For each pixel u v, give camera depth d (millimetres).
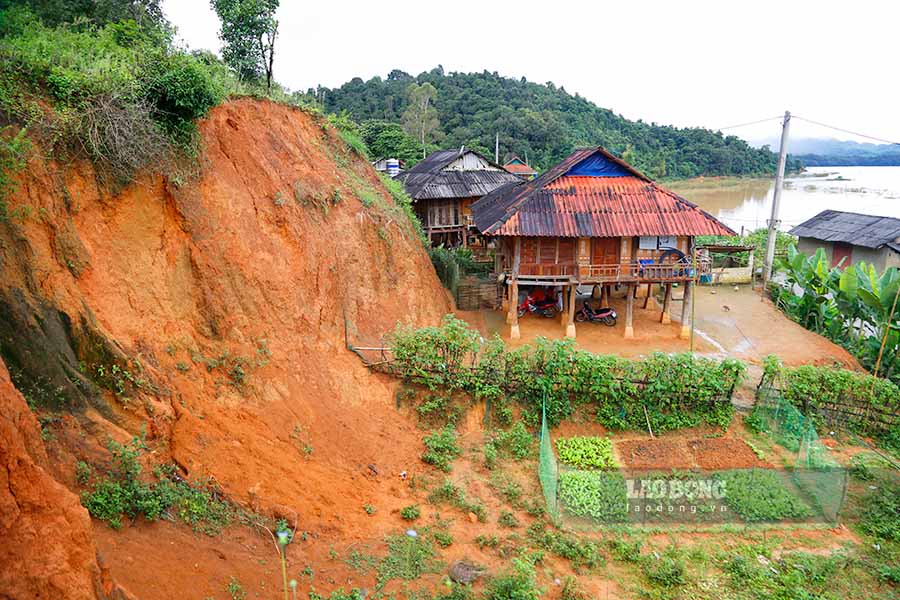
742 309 25109
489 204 24594
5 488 5195
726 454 14070
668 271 20453
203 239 11953
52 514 5633
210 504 9141
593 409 15289
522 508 11695
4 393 5824
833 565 10680
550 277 20484
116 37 13523
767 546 11148
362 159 21156
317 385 13102
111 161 10594
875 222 29281
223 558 8203
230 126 14258
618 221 19766
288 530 9320
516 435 14070
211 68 14445
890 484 13492
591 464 13531
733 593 9898
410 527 10508
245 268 12633
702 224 19844
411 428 13977
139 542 7707
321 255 14984
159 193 11430
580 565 10242
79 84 10398
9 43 10484
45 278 8977
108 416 9000
